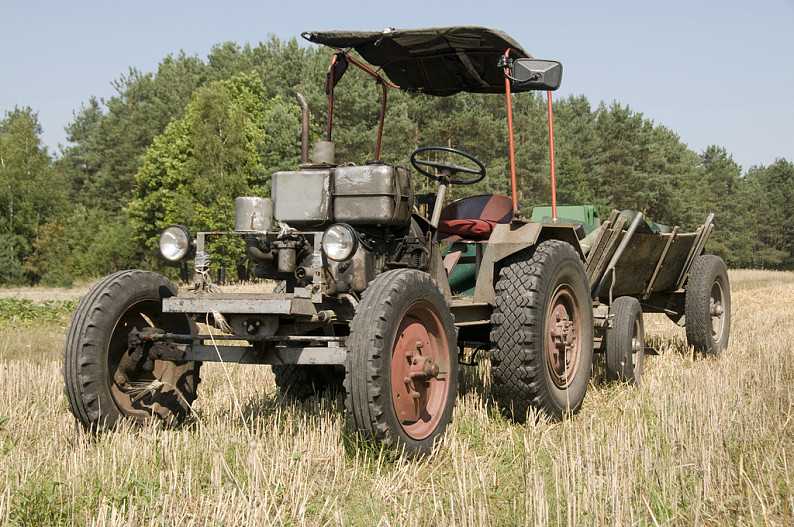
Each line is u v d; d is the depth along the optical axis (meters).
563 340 5.12
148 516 3.10
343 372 5.55
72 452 3.96
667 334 10.16
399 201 4.40
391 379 3.87
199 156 40.94
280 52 55.06
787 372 6.41
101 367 4.18
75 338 4.13
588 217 8.02
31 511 3.06
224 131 41.09
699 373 6.35
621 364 6.29
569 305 5.50
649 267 7.46
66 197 49.41
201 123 41.25
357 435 3.82
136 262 48.62
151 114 60.56
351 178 4.34
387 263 4.62
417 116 35.56
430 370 4.20
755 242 80.31
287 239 4.26
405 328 4.13
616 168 54.47
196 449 3.99
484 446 4.38
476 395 5.63
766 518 2.93
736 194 80.88
